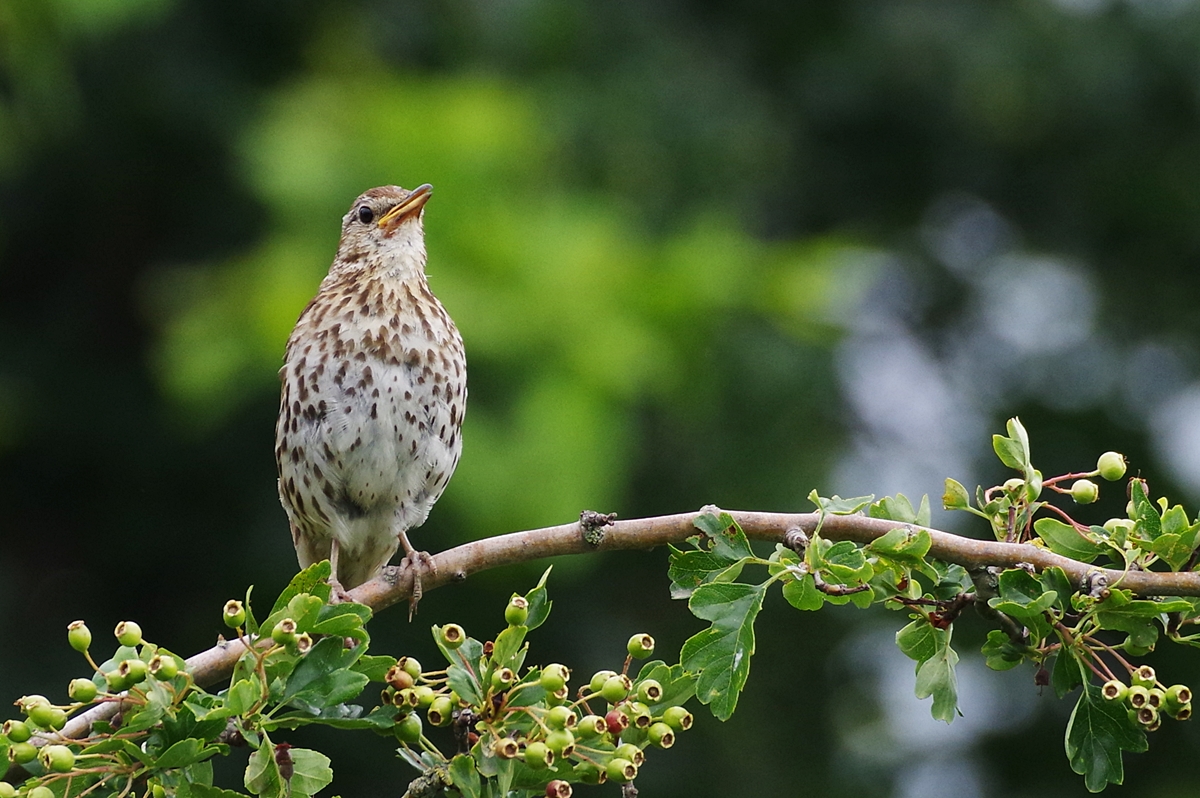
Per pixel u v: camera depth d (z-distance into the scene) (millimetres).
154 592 14984
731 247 12461
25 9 12469
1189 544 5145
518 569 12625
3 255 15781
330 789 13383
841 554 5012
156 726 4641
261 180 11773
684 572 5219
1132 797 14828
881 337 16844
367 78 12852
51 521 15398
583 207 12312
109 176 15086
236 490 14359
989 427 16016
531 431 10914
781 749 14648
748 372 13438
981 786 15102
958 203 17500
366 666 4867
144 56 14164
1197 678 14594
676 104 14672
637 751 4723
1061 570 5121
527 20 14281
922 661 5332
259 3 14422
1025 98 16203
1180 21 16344
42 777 4551
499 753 4629
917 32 16172
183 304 12797
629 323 11547
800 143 16453
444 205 11453
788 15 16562
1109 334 16469
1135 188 17094
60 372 15188
